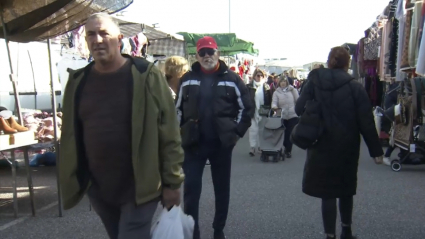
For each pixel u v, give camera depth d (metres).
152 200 2.75
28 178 5.43
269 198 6.16
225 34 13.18
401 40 7.59
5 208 5.84
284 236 4.64
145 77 2.72
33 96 10.22
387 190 6.56
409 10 6.94
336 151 3.96
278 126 9.20
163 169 2.78
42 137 5.74
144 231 2.75
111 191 2.77
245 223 5.07
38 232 4.89
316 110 3.98
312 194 4.09
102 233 4.84
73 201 2.85
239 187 6.89
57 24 5.37
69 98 2.82
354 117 3.99
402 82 8.35
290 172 8.14
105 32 2.69
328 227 4.08
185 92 4.21
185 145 4.12
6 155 8.30
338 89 3.99
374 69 11.84
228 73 4.20
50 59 5.34
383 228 4.84
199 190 4.18
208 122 4.12
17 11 5.16
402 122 8.02
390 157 9.45
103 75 2.75
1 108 7.17
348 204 4.21
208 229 4.89
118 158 2.72
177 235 2.82
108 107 2.71
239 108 4.23
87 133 2.75
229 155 4.26
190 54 14.27
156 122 2.72
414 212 5.43
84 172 2.84
